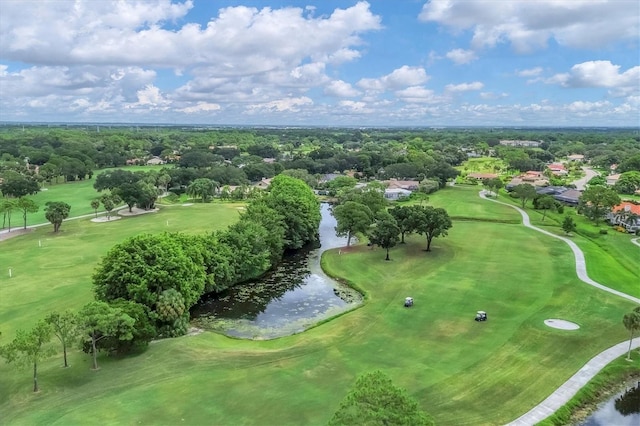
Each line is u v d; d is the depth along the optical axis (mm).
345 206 102500
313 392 42094
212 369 46594
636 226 117750
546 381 44656
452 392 42438
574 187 194250
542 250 95125
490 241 103125
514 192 164875
